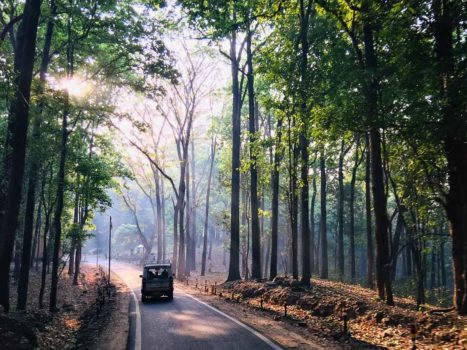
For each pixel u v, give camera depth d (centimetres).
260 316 1498
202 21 1794
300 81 1702
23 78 1333
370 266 2914
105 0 1902
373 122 1204
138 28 1923
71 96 1856
